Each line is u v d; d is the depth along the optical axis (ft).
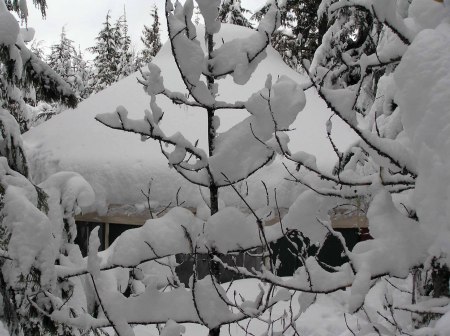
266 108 9.87
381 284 16.93
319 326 26.30
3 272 16.07
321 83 9.19
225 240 9.96
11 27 18.22
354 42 39.11
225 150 10.11
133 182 32.53
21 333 17.03
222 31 47.55
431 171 8.08
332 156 35.32
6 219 14.85
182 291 10.11
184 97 10.39
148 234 9.74
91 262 9.74
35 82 20.36
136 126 9.91
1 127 18.40
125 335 9.67
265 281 9.41
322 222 9.51
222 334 24.57
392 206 9.73
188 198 31.60
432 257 8.99
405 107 8.45
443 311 8.74
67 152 35.83
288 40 71.82
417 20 10.09
